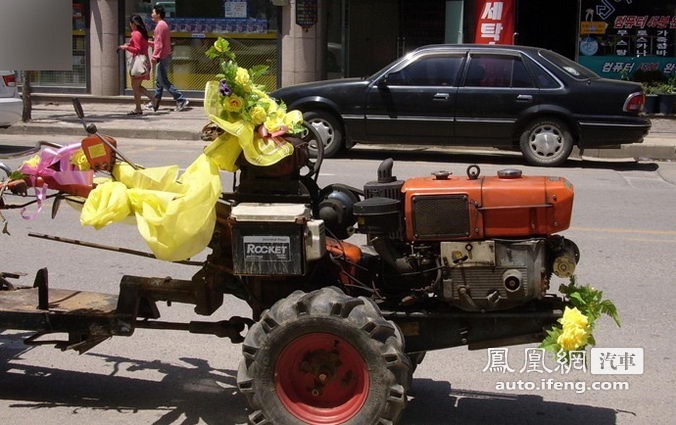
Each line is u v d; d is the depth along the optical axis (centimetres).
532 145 1436
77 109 480
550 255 477
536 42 2052
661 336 649
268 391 449
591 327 462
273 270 462
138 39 1862
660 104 1916
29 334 641
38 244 880
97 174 533
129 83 2081
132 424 495
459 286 471
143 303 516
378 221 476
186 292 505
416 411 522
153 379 563
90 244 532
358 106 1453
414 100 1438
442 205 470
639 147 1559
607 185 1281
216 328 508
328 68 2083
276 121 484
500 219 468
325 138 1476
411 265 484
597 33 2000
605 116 1398
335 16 2064
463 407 529
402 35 2077
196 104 2061
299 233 459
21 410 513
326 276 501
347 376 452
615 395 549
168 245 458
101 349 615
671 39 1983
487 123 1427
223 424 497
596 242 923
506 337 480
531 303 482
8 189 504
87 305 523
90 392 541
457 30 1961
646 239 938
